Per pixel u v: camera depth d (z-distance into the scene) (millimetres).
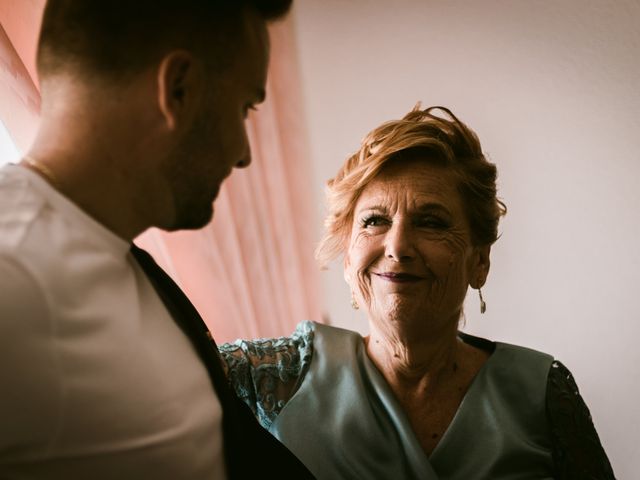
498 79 2357
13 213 596
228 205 2338
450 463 1076
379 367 1167
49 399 571
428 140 1070
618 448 2355
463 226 1096
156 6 630
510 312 2473
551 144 2332
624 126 2238
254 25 710
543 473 1090
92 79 630
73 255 619
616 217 2293
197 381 741
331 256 1228
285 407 1118
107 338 624
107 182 655
